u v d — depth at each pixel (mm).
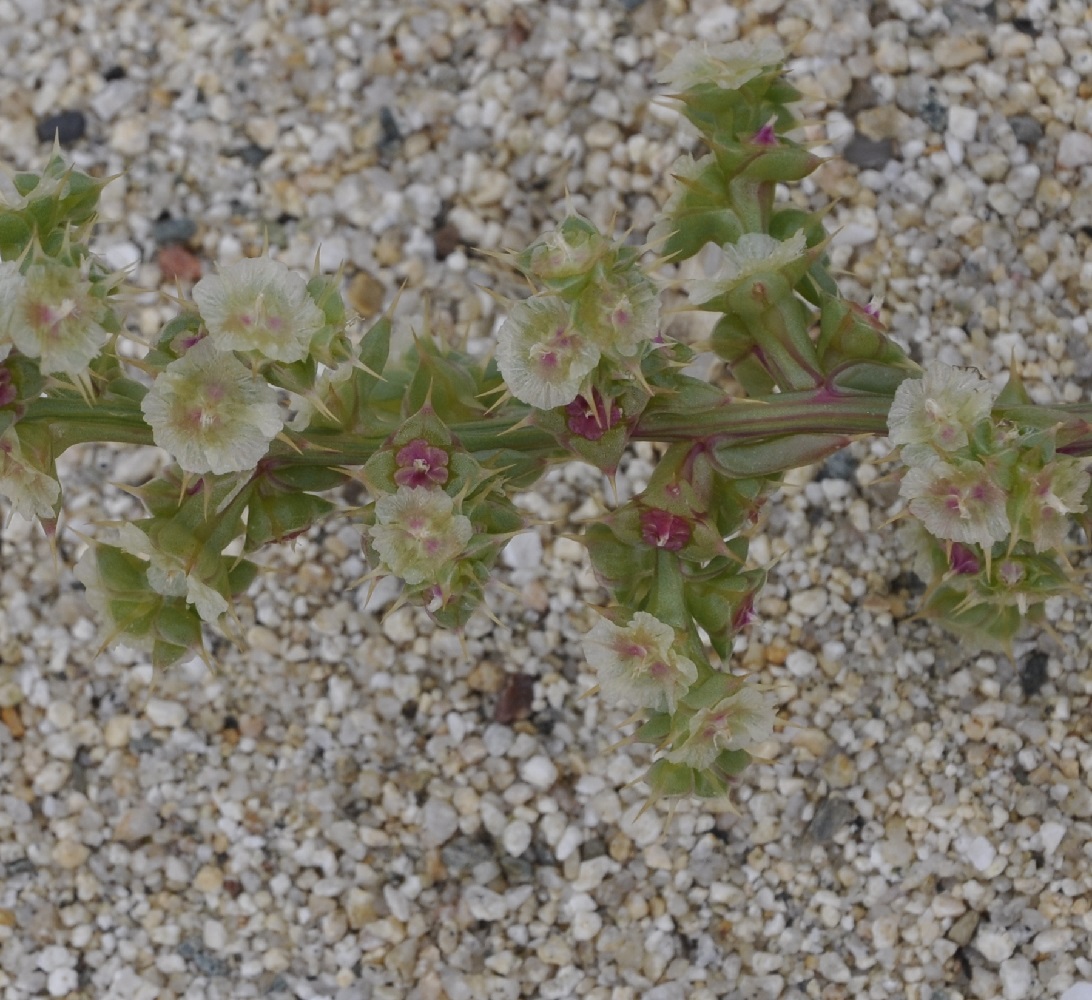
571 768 292
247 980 290
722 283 248
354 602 295
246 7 312
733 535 271
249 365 236
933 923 285
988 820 286
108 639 243
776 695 290
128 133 309
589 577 294
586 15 308
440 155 307
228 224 307
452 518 238
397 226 305
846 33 302
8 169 243
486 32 309
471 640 294
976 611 272
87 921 292
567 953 287
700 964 287
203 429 235
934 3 303
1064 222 298
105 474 300
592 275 234
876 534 292
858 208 299
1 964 291
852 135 301
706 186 256
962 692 288
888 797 288
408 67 309
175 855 292
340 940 290
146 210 308
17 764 294
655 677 240
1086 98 301
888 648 290
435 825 291
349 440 245
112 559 242
